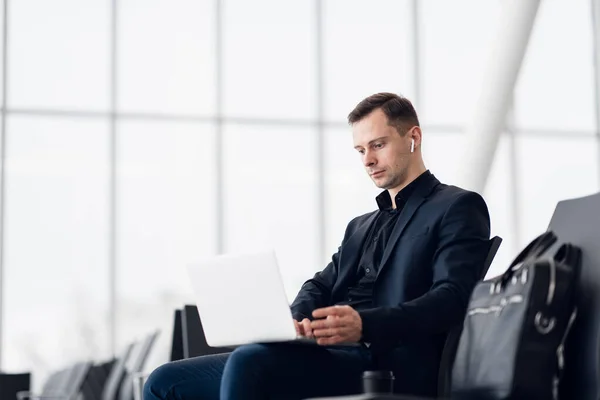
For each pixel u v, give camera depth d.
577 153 12.16
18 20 11.34
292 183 11.66
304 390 3.42
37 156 11.28
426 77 11.96
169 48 11.58
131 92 11.48
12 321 11.10
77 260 11.27
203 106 11.59
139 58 11.52
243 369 3.35
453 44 12.02
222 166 11.55
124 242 11.35
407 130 3.83
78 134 11.38
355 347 3.64
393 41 11.96
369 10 11.94
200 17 11.65
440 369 3.47
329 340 3.30
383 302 3.66
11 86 11.28
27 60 11.34
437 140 11.88
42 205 11.27
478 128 9.43
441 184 3.82
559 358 3.02
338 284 3.88
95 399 10.09
